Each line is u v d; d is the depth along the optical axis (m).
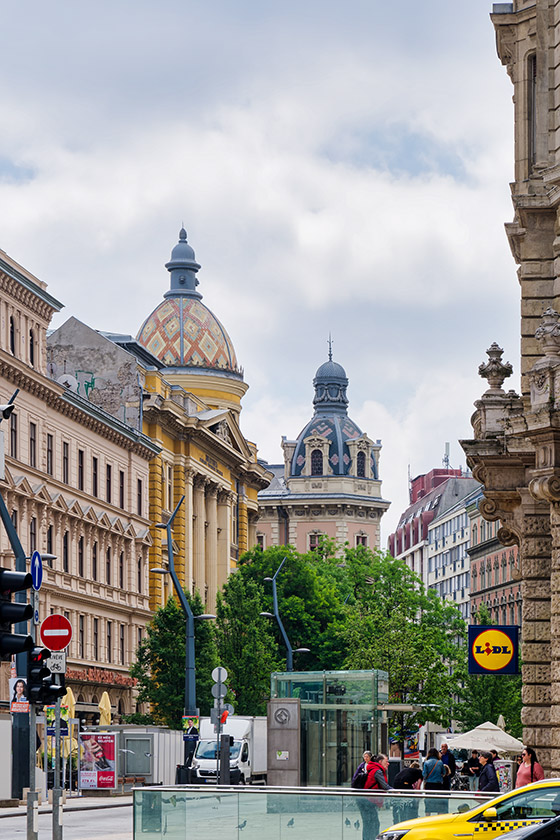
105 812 54.56
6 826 45.47
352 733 45.28
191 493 120.50
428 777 38.62
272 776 45.19
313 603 113.25
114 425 100.06
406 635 101.44
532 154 38.84
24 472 82.81
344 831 27.97
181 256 151.75
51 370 110.81
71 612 90.62
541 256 37.19
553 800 22.95
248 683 90.94
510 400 38.00
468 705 102.62
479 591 164.12
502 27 39.44
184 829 29.27
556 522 32.91
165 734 69.81
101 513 97.19
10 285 81.12
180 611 87.56
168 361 144.00
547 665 36.44
